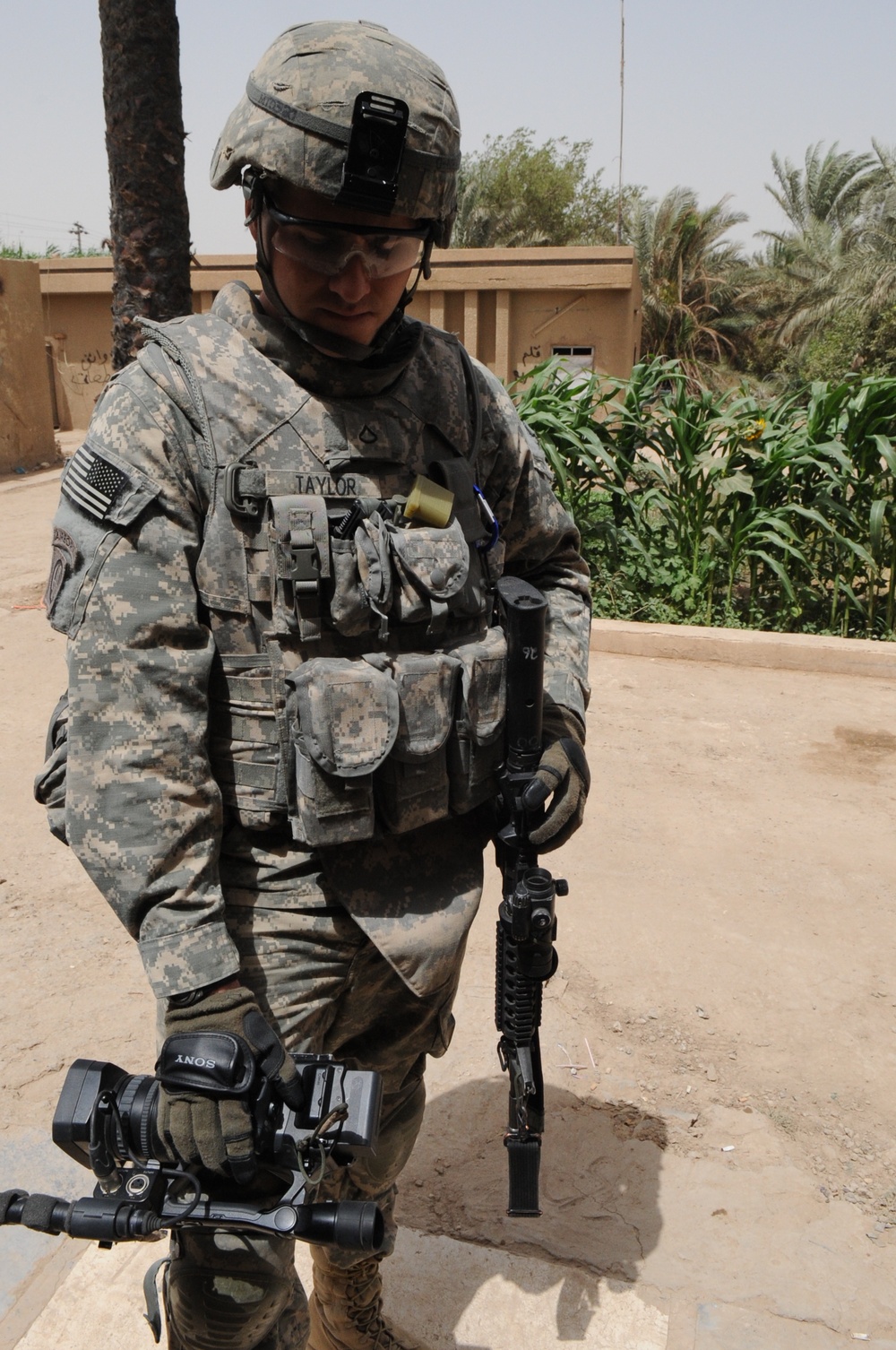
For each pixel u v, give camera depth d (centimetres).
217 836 124
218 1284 121
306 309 123
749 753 425
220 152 127
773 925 304
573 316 1537
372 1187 156
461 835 145
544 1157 218
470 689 135
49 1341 176
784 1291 189
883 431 560
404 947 133
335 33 120
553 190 3566
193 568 123
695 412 612
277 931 131
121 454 118
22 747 417
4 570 706
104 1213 105
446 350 143
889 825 366
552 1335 180
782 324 3278
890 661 519
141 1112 113
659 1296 187
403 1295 186
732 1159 220
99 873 117
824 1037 258
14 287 1209
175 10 478
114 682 118
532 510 159
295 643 127
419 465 135
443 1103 233
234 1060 107
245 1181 108
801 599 596
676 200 3067
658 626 555
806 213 3631
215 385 122
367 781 126
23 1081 237
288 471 124
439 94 123
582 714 160
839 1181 215
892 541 562
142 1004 265
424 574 129
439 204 124
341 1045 146
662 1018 263
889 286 2820
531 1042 149
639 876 329
